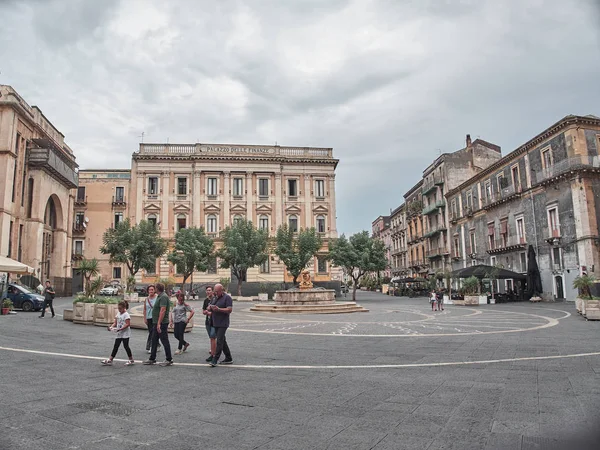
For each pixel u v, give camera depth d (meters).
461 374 7.81
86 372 8.26
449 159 54.81
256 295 50.31
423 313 24.44
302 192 54.50
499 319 19.73
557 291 33.94
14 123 34.75
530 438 4.60
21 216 36.44
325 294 27.02
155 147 53.25
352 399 6.25
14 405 5.97
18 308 24.25
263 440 4.67
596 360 8.91
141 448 4.46
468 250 49.03
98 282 18.88
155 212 52.03
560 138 33.31
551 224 34.62
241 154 53.75
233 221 52.59
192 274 50.19
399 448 4.39
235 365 8.96
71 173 44.09
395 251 79.44
